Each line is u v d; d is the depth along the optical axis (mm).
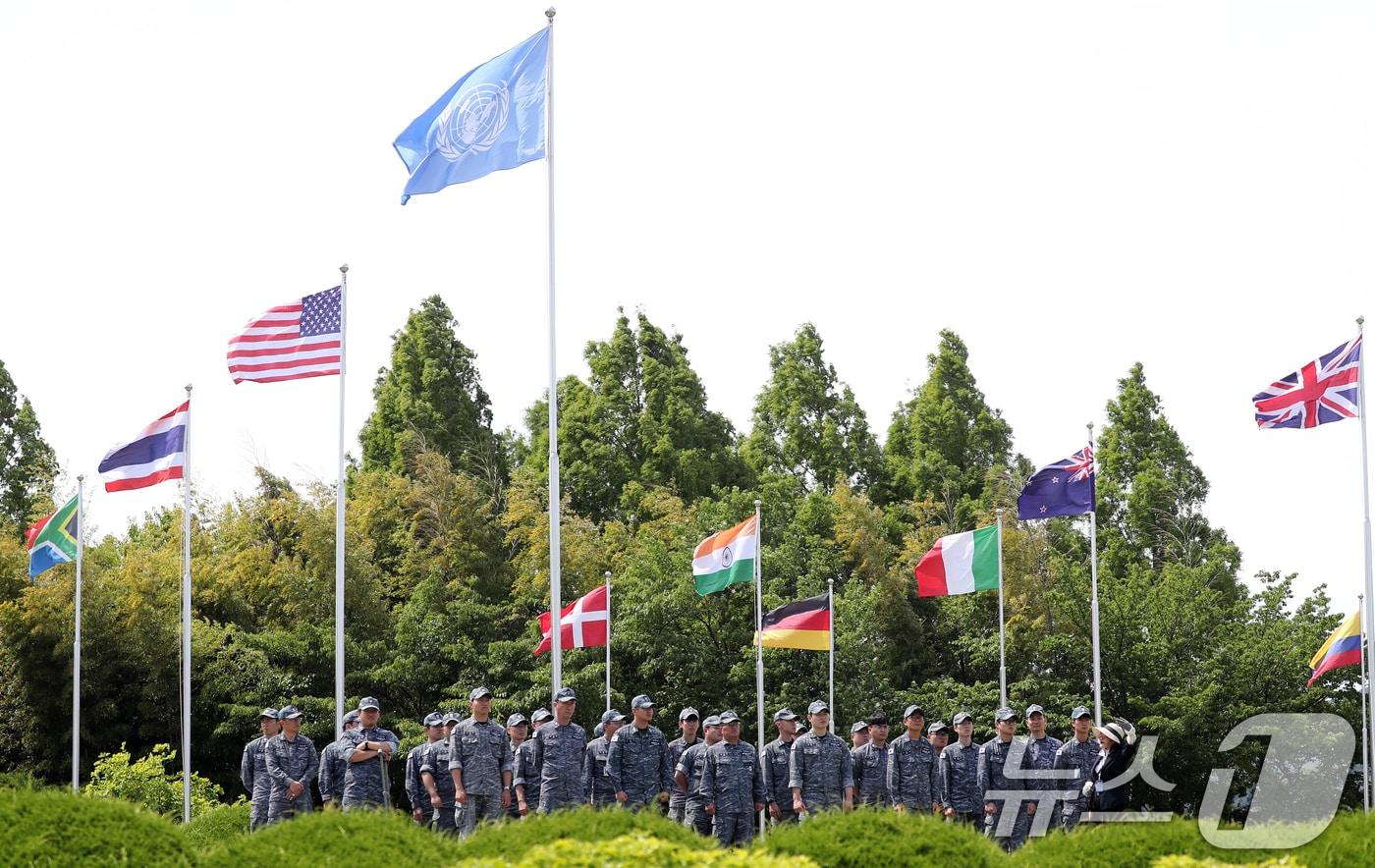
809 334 57531
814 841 11438
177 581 41125
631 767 16875
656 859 9852
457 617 39719
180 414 27016
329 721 37594
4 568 39438
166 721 39844
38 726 39062
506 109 21172
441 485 44031
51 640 38688
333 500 42188
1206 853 11703
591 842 10406
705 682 39062
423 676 39000
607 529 46281
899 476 54719
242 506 43438
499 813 16781
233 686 38625
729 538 27516
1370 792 32531
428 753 17156
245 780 18109
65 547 31172
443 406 54875
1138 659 39469
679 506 46094
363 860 10703
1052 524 50281
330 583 40875
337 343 24703
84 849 10398
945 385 56875
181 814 31188
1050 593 40938
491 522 44438
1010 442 56875
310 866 10609
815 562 42094
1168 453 51812
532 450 57969
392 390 55250
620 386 54594
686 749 17750
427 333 55719
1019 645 42500
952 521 50188
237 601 41438
